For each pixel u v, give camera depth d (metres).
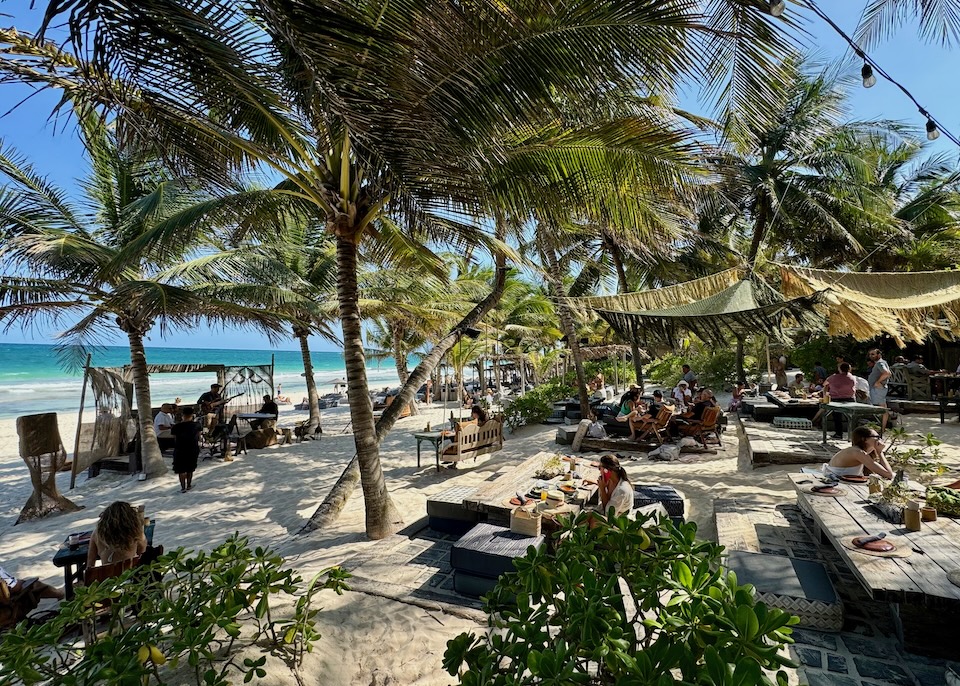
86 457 9.14
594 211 4.91
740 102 3.63
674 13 2.91
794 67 3.53
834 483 4.27
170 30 2.56
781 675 1.32
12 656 1.79
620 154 4.34
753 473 7.03
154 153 4.74
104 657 1.83
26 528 6.59
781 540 4.34
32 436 7.04
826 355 16.62
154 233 5.43
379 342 25.97
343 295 5.48
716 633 1.40
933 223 16.50
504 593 2.00
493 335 18.08
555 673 1.43
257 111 4.94
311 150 5.59
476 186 4.00
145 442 9.16
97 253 8.13
